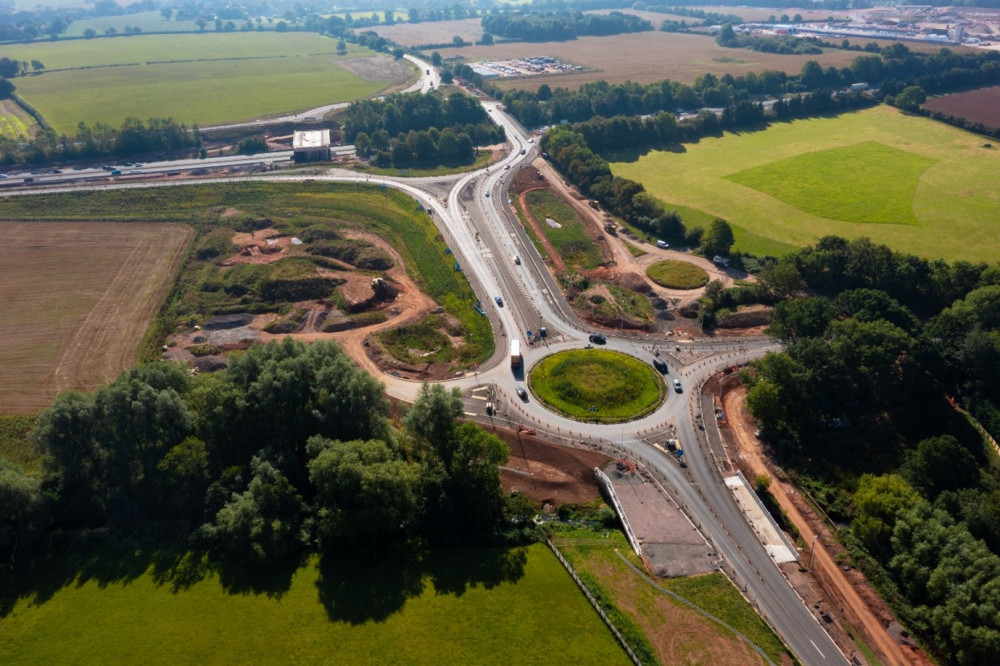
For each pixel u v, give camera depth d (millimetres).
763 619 91312
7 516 101000
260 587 95438
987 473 119875
